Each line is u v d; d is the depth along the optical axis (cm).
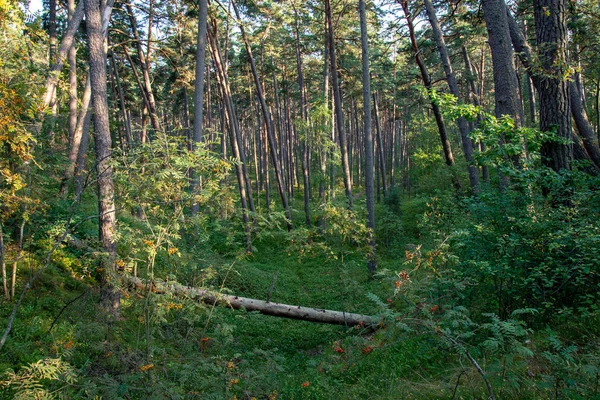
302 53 2845
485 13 786
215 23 1961
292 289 1352
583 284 485
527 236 517
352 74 2511
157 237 467
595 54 867
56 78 742
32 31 645
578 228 478
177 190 461
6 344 539
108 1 1111
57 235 786
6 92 478
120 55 2411
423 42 1625
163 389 383
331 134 2462
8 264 759
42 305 693
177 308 462
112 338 516
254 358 694
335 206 950
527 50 894
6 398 418
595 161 836
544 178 558
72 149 1237
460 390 412
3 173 543
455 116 636
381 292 1045
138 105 3188
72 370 362
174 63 2142
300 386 566
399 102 3344
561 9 664
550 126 639
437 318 459
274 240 1845
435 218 1073
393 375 507
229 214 603
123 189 472
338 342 723
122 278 492
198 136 1218
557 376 351
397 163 4950
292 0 2305
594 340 414
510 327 349
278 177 2167
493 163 591
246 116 4294
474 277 537
